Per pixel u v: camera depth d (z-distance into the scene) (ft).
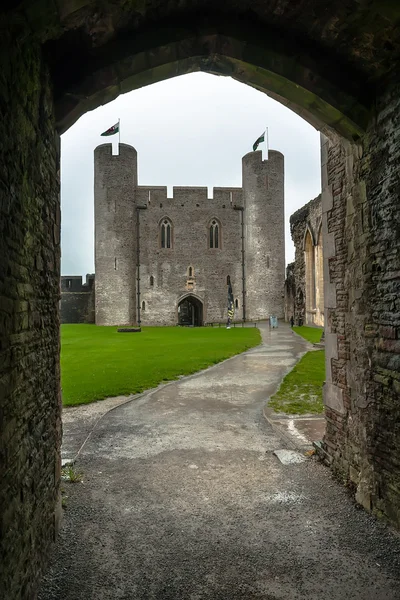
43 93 10.95
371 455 13.71
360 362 14.53
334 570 10.67
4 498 7.71
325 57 13.42
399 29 10.99
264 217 116.67
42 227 11.06
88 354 49.78
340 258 16.17
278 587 10.05
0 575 7.37
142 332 86.74
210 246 121.29
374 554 11.33
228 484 15.79
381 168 13.20
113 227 113.19
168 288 118.83
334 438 16.83
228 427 22.81
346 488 15.35
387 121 12.85
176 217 119.85
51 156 12.06
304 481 15.99
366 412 14.11
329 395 17.20
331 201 16.96
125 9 11.12
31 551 9.52
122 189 113.70
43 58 10.89
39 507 10.39
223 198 121.70
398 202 12.29
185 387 32.58
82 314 127.44
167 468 17.33
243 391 31.27
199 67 14.05
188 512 13.71
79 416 24.91
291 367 41.11
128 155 114.62
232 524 12.96
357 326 14.76
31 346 9.93
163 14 12.26
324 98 13.80
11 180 8.29
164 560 11.14
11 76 8.24
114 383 32.99
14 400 8.46
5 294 7.89
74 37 11.25
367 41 12.01
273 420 23.80
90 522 13.11
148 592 9.89
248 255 118.73
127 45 12.40
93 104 13.12
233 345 59.31
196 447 19.80
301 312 92.94
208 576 10.48
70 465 17.57
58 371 13.12
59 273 13.50
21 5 7.88
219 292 120.67
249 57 13.26
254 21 12.95
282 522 13.05
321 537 12.19
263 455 18.71
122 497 14.78
